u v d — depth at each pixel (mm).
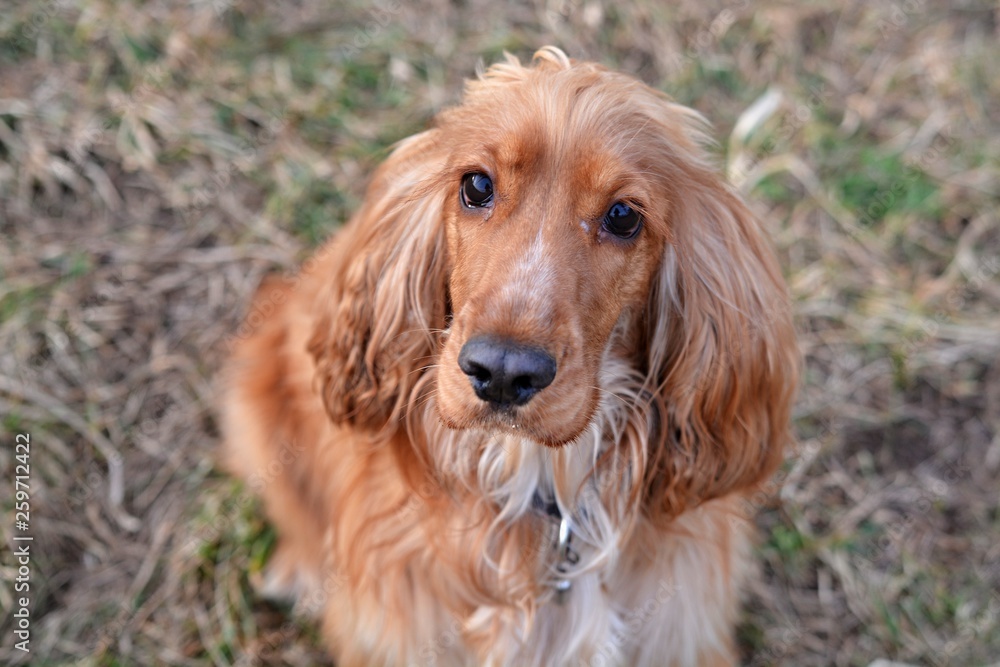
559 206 487
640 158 499
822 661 732
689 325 543
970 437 811
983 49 1036
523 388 469
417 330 564
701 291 542
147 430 783
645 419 563
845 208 921
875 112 984
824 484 791
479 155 497
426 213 551
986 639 737
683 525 598
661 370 560
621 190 490
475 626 605
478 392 475
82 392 783
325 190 893
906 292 878
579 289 486
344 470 624
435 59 971
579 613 601
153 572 738
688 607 619
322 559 701
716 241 544
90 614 719
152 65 917
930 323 857
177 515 759
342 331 585
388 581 611
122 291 823
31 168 845
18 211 833
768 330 560
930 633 740
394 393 576
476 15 999
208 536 750
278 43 962
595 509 584
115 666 702
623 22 990
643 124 507
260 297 761
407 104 941
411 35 980
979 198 931
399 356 569
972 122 984
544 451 570
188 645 716
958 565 765
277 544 749
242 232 866
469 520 586
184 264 843
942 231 918
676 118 542
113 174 865
